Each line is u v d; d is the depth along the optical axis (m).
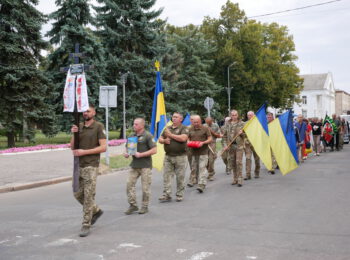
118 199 8.59
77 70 6.04
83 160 5.87
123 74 31.52
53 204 8.25
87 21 30.73
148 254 4.78
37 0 25.39
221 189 9.62
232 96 49.56
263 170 13.35
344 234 5.51
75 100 5.95
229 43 46.84
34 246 5.24
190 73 44.75
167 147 8.23
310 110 101.62
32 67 24.28
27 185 10.57
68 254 4.86
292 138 12.05
